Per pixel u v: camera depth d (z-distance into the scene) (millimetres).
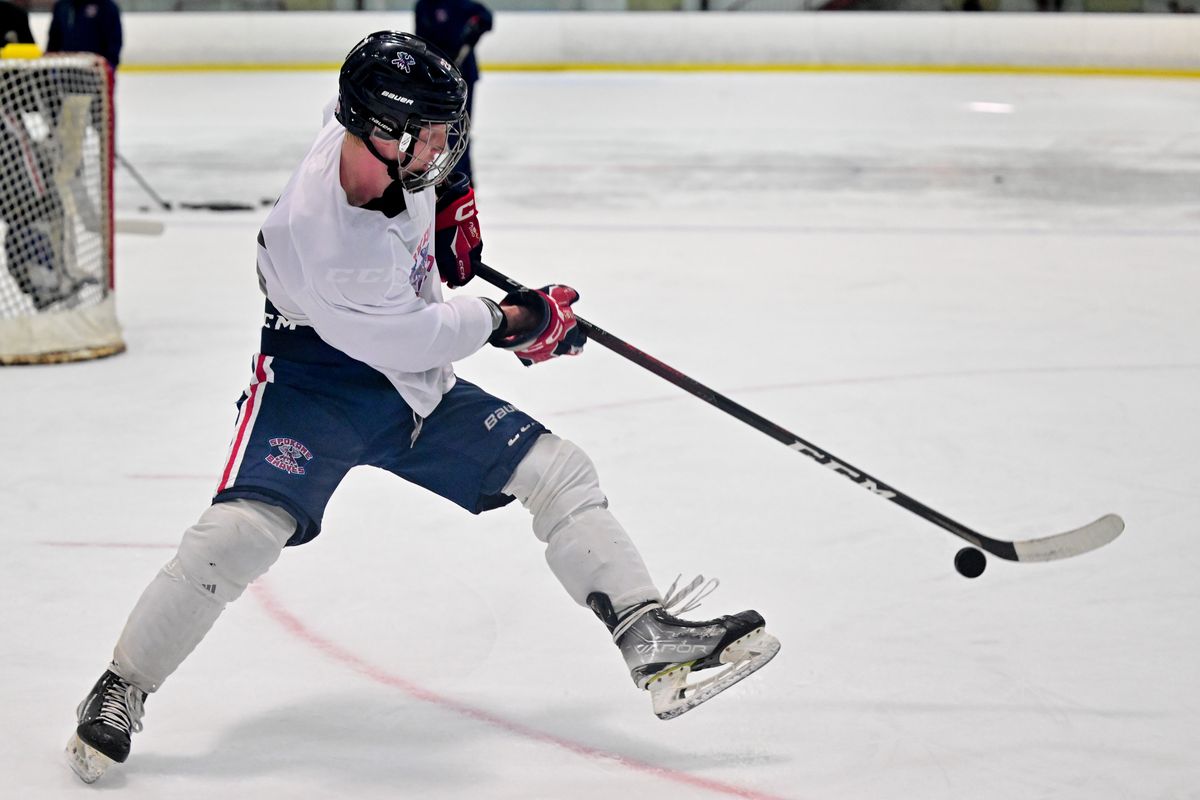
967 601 12023
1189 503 14594
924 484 15320
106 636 11359
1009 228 34844
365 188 8586
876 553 13211
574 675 10656
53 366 21375
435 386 9328
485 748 9500
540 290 9602
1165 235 33625
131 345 22938
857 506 14570
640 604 9195
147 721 9875
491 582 12555
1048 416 18078
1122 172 43969
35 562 13062
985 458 16266
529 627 11570
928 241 33062
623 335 23219
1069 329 23609
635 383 19828
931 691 10305
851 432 17406
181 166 46188
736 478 15539
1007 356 21641
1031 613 11758
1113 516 10250
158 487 15445
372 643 11242
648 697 10266
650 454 16469
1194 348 22141
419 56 8320
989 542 10289
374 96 8203
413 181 8602
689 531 13859
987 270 29344
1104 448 16625
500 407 9547
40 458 16547
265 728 9781
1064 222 35625
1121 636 11266
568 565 9344
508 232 34188
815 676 10570
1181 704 10055
